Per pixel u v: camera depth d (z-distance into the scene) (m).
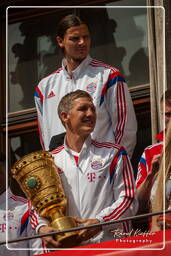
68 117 8.28
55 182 8.14
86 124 8.23
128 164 8.16
